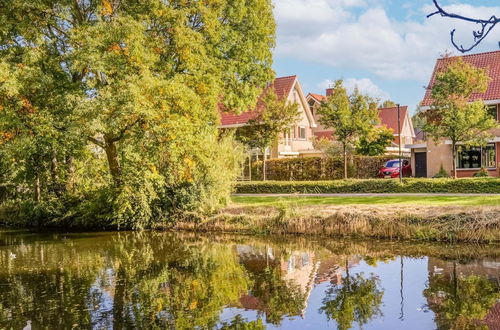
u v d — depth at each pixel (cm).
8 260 1538
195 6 2186
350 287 1138
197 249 1678
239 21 2591
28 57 1862
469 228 1577
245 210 2148
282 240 1788
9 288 1178
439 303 996
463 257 1393
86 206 2273
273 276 1267
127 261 1494
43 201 2425
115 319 939
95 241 1909
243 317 945
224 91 2666
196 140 2033
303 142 4769
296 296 1084
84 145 2120
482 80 2570
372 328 868
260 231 1933
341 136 3209
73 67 1844
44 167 2430
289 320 927
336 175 3612
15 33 1983
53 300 1071
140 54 1853
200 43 2217
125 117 1861
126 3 2108
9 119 1856
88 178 2425
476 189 2397
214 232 2031
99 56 1822
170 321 924
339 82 3161
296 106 3472
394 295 1062
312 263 1399
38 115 1897
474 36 425
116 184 2191
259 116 3506
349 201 2195
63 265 1445
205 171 2162
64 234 2141
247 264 1416
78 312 983
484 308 957
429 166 3291
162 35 2108
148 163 2042
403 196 2306
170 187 2191
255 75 2869
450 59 2744
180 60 2134
